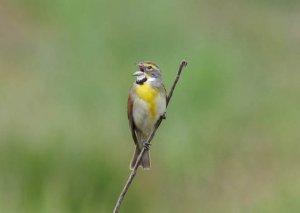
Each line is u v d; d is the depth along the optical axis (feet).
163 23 63.26
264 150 51.75
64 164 40.98
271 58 69.56
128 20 62.44
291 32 77.77
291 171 48.91
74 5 63.10
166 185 44.57
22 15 72.08
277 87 61.05
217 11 81.41
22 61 64.03
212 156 49.19
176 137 49.01
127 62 58.65
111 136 43.91
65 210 37.60
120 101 50.29
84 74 54.19
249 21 79.77
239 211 44.32
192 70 55.16
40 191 37.86
